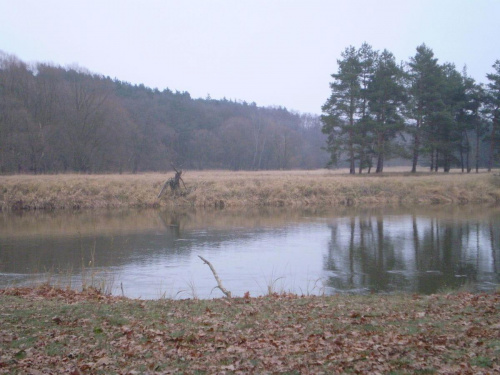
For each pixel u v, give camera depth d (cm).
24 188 3434
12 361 630
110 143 5991
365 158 5172
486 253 1819
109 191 3578
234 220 2830
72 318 838
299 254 1820
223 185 3869
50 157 5447
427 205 3675
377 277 1464
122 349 686
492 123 5706
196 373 592
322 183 4009
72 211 3256
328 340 709
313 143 11006
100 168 5925
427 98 5231
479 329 750
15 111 5128
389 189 4019
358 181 4141
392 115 5009
